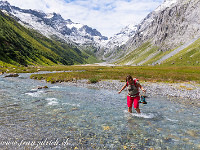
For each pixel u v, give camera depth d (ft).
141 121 27.32
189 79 100.37
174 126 25.04
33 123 25.30
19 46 494.59
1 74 160.04
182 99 48.52
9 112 30.81
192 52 510.58
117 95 54.19
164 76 113.50
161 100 46.68
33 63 460.14
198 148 18.08
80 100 44.14
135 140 20.10
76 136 20.97
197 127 24.67
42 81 99.14
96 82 90.38
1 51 364.38
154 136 21.33
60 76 118.32
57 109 34.12
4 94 50.14
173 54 632.79
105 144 18.90
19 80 102.99
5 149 17.30
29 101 41.19
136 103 30.99
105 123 26.08
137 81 31.17
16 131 22.03
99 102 42.14
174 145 18.83
